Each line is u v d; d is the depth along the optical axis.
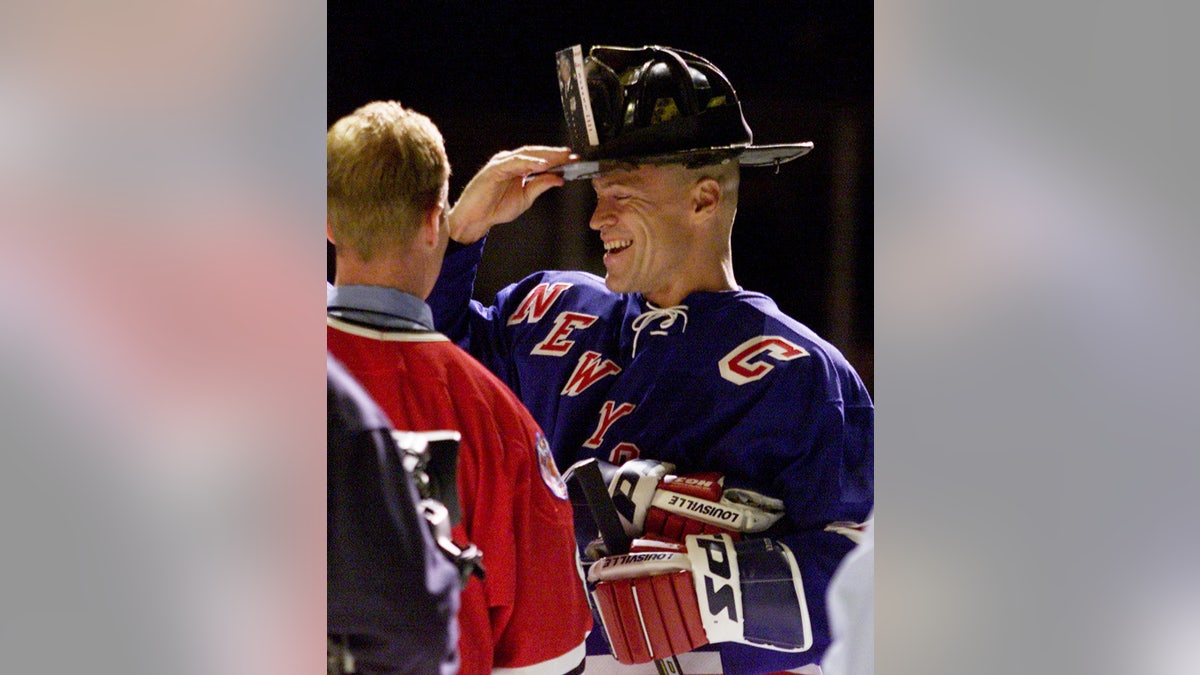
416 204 10.35
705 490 10.64
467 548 10.41
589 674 10.62
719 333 10.62
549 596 10.52
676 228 10.56
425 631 10.34
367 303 10.35
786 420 10.65
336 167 10.29
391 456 10.34
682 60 10.48
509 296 10.51
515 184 10.46
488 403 10.48
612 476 10.59
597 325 10.58
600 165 10.49
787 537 10.70
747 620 10.69
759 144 10.59
